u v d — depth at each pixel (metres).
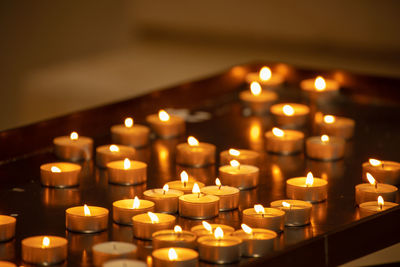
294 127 2.60
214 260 1.49
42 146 2.29
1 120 5.95
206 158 2.19
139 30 7.16
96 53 6.68
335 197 1.93
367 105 2.86
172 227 1.65
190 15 6.98
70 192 1.94
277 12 6.58
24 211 1.80
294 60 6.25
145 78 5.92
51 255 1.49
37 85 5.88
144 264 1.41
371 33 6.16
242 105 2.83
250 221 1.67
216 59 6.43
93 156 2.27
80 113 2.43
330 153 2.25
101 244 1.51
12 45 6.10
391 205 1.82
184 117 2.71
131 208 1.73
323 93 2.87
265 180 2.07
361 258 1.64
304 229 1.70
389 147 2.38
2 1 6.03
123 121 2.57
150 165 2.19
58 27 6.38
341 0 6.26
